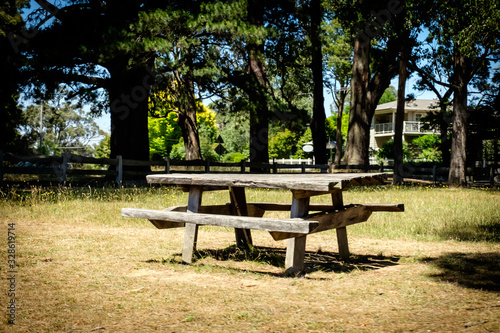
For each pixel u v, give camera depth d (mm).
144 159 19938
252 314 3129
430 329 2756
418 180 26031
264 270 4621
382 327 2822
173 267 4672
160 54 15734
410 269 4637
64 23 16469
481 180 28219
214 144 60250
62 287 3838
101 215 8492
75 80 16969
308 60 26812
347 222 5031
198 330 2828
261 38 17125
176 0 17516
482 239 6551
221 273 4426
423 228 7398
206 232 7266
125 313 3178
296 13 20828
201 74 16891
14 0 20281
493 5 16922
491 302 3332
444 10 18516
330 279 4199
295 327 2861
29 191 12914
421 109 55062
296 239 4336
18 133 33719
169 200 11023
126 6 16625
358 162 24000
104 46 14758
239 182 4363
